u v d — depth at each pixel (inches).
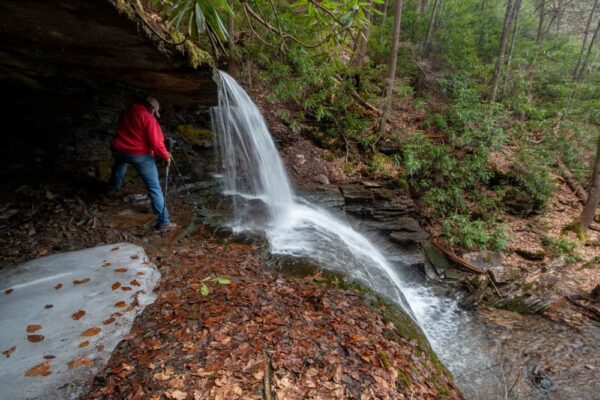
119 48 113.1
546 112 398.6
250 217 191.9
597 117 408.8
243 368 83.7
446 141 334.3
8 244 133.3
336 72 333.1
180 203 192.7
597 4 583.8
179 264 132.6
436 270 243.3
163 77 146.9
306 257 157.2
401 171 304.3
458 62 426.0
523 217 321.1
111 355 84.9
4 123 164.1
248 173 227.9
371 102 357.4
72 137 184.4
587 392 150.6
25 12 85.6
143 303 105.7
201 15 71.2
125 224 160.4
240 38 274.5
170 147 172.1
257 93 294.0
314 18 99.5
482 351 175.2
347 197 258.2
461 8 468.8
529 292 225.8
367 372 92.4
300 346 94.8
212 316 101.2
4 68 120.0
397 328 125.6
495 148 330.3
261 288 122.1
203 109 227.6
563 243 282.0
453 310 210.4
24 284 111.5
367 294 140.1
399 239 244.2
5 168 167.3
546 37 559.5
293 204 237.3
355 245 206.2
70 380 76.9
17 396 71.9
